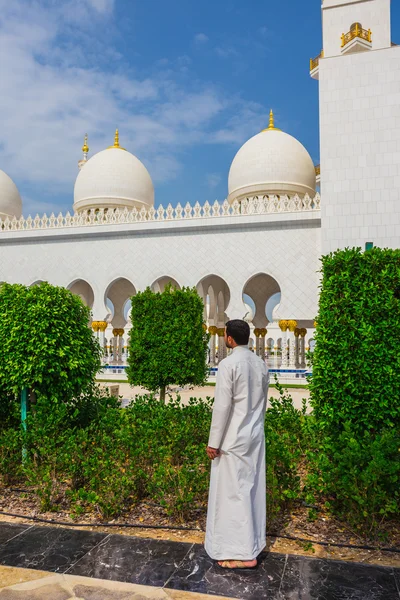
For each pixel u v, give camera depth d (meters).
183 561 4.32
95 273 26.42
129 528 5.20
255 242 23.94
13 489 6.39
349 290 6.72
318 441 6.79
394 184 20.17
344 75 21.06
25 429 6.92
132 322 12.36
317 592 3.81
